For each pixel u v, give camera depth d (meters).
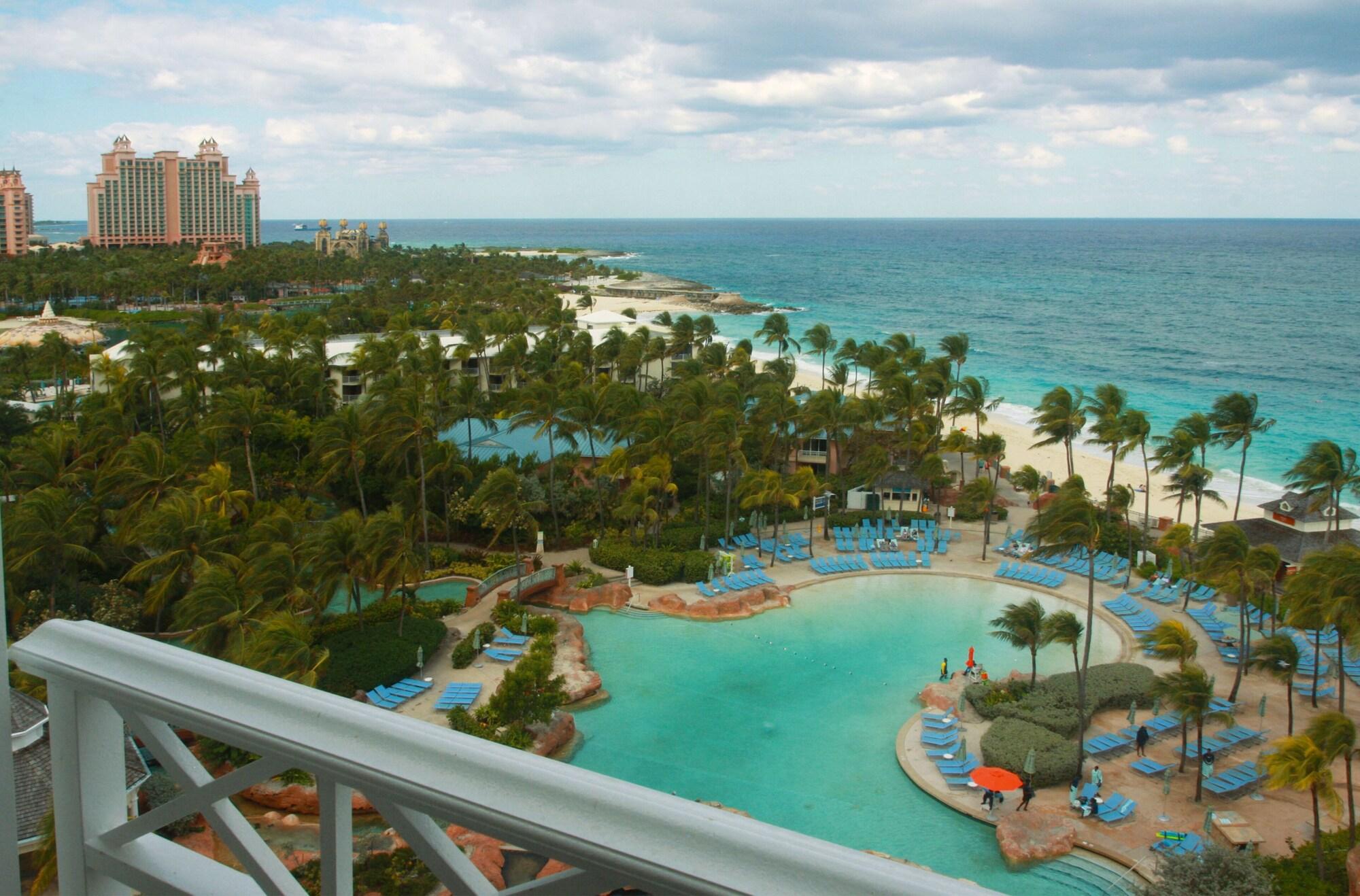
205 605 34.06
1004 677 44.22
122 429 55.12
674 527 61.00
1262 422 61.12
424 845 3.71
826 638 48.62
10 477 51.66
